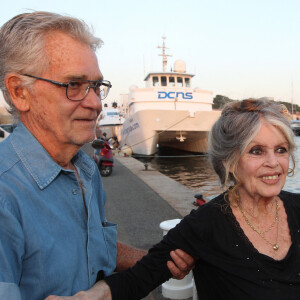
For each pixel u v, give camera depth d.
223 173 1.58
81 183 1.41
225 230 1.44
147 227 4.95
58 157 1.28
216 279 1.42
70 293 1.17
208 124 20.05
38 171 1.17
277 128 1.41
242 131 1.41
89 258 1.29
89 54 1.24
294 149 1.52
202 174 15.43
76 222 1.27
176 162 20.66
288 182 10.99
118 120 32.66
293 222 1.48
